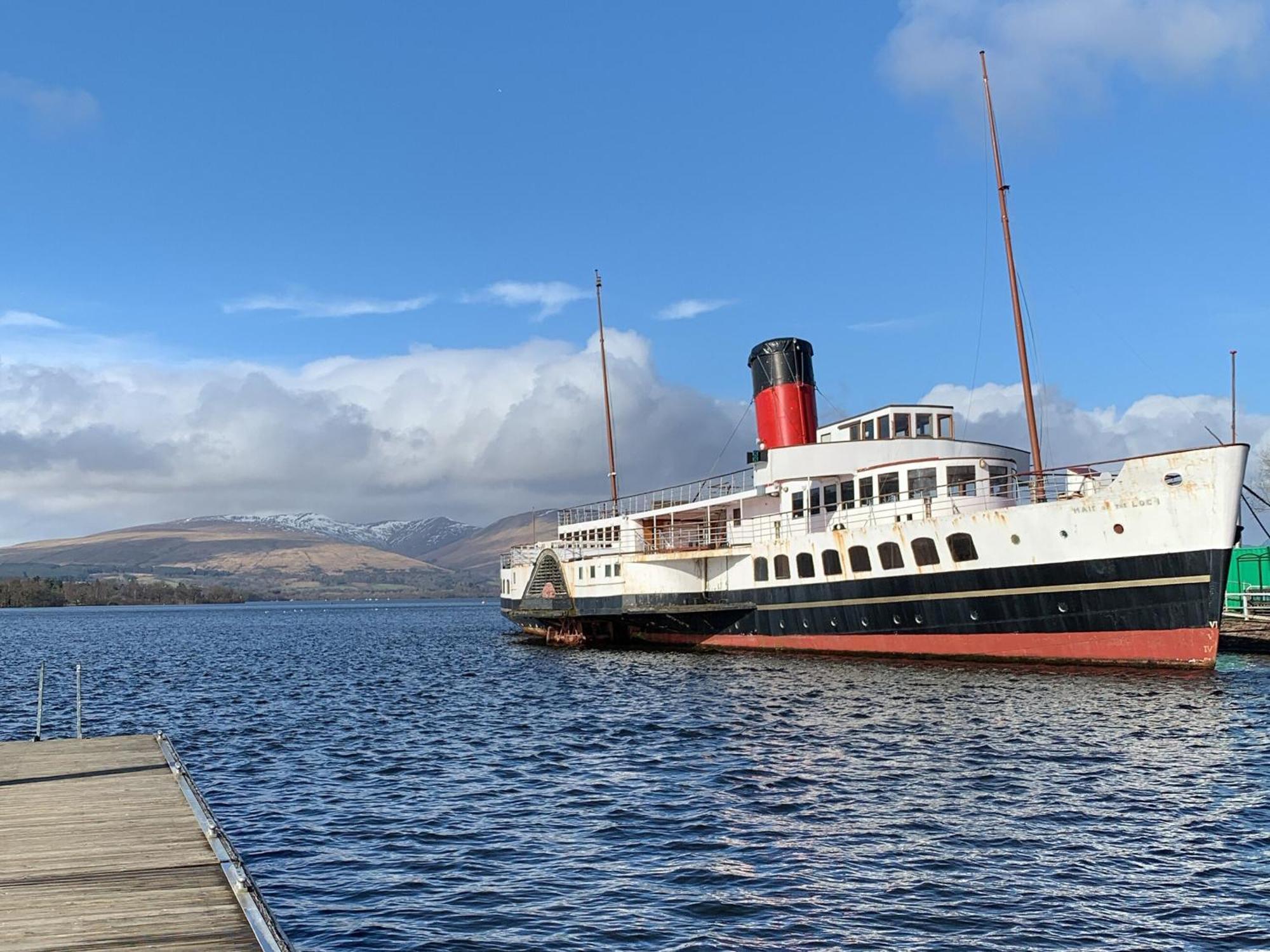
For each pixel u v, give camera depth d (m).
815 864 17.52
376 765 28.34
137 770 20.69
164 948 10.69
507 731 34.00
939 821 19.98
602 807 22.16
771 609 51.22
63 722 39.50
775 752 27.52
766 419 54.69
